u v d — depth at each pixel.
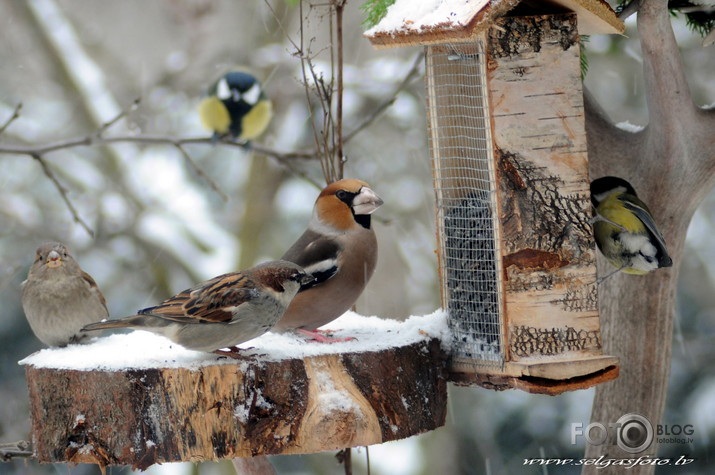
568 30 9.16
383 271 22.47
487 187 9.55
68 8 25.19
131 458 8.26
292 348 8.90
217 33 22.67
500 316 9.23
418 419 9.03
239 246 20.83
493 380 9.42
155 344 9.84
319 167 22.16
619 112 20.08
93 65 22.17
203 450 8.19
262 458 10.66
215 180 22.94
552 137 9.16
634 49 16.03
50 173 15.15
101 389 8.32
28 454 10.96
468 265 9.85
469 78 9.78
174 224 21.66
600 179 10.05
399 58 20.92
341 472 21.06
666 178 10.13
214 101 17.50
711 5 10.19
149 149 22.66
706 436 18.64
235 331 8.88
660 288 10.39
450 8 8.95
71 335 11.21
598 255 10.83
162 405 8.25
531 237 9.15
